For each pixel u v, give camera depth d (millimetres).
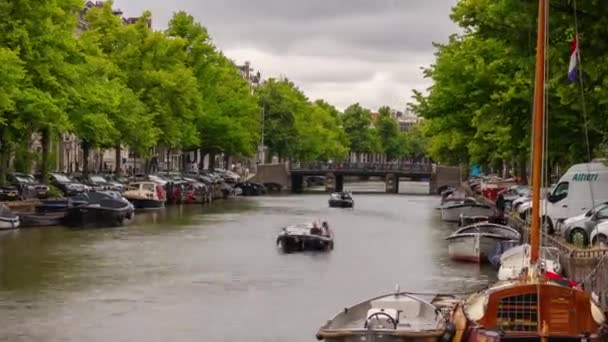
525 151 50188
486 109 41594
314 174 126562
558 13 27578
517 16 28188
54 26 56375
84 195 59062
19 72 49156
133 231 55156
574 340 19422
